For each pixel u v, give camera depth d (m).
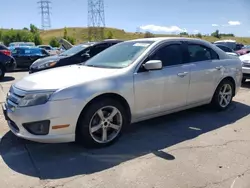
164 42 4.68
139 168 3.36
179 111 5.31
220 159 3.60
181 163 3.48
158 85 4.38
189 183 3.03
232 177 3.16
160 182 3.04
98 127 3.87
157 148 3.94
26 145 4.00
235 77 5.89
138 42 4.87
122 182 3.05
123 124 4.13
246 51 19.38
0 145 4.00
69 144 4.03
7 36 72.50
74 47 9.80
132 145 4.04
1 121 5.09
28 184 3.00
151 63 4.12
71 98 3.54
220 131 4.64
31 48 16.41
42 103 3.46
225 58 5.75
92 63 4.79
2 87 9.20
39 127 3.50
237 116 5.48
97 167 3.38
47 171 3.28
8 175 3.19
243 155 3.72
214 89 5.46
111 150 3.86
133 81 4.09
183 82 4.75
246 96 7.39
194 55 5.12
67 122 3.55
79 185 2.99
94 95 3.71
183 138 4.32
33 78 3.97
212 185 2.99
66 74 4.05
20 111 3.54
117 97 4.02
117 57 4.62
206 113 5.64
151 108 4.40
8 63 11.41
